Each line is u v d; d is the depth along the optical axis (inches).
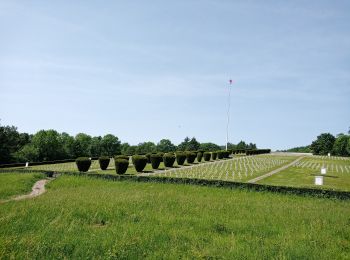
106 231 571.2
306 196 1225.4
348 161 3410.4
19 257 423.2
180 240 525.0
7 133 4175.7
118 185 1472.7
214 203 954.1
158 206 866.1
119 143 6161.4
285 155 4367.6
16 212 729.0
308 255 463.8
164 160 2495.1
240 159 3447.3
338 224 698.8
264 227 650.2
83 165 2197.3
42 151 4426.7
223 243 512.1
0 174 1877.5
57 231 562.6
